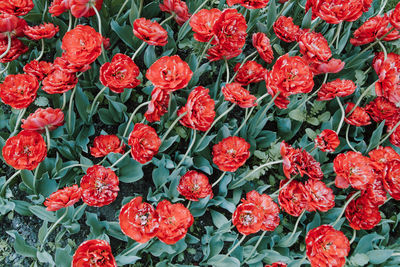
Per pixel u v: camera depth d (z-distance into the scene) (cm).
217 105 219
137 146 168
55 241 192
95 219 186
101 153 196
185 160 205
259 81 228
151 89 214
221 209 220
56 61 179
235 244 198
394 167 183
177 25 255
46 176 195
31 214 204
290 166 177
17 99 177
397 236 229
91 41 173
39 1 230
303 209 191
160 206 167
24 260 197
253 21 245
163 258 200
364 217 194
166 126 207
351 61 246
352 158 180
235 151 194
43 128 181
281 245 201
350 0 200
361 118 217
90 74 217
